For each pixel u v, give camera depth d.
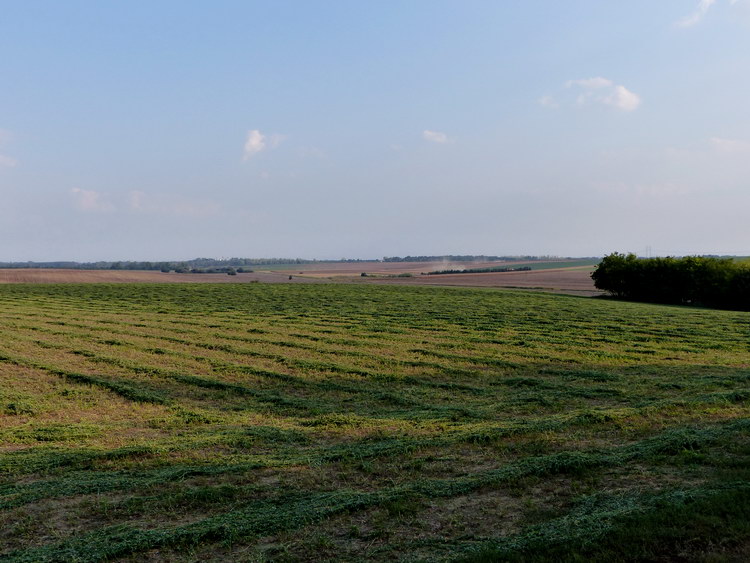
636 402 18.11
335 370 24.31
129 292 60.88
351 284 76.75
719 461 11.30
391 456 12.83
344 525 9.28
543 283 99.50
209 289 65.31
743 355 27.23
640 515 8.81
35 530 9.50
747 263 55.12
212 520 9.41
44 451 13.83
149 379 22.64
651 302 59.97
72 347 29.08
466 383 22.06
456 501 10.16
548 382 21.64
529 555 7.85
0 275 90.94
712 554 7.60
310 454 13.19
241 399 19.81
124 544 8.59
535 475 11.22
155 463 12.78
